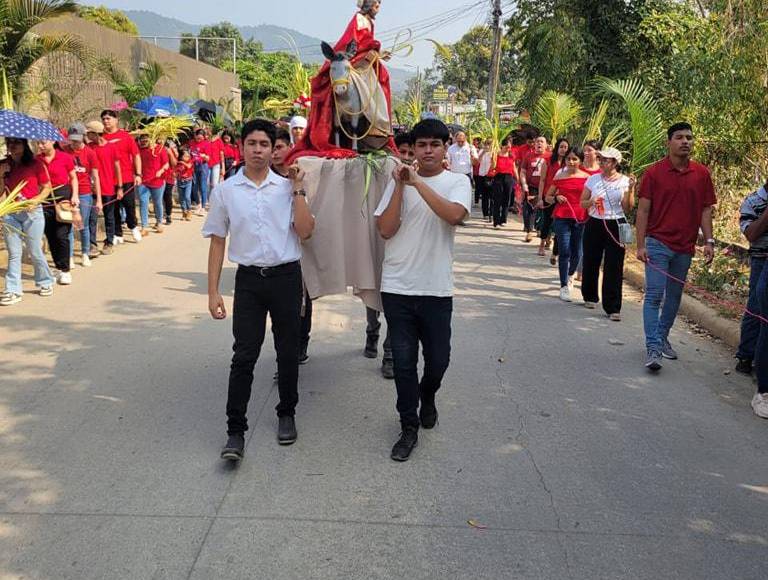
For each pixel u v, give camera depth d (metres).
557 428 5.00
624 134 13.09
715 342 7.11
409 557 3.49
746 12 9.58
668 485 4.25
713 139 10.80
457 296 8.78
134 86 17.70
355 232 5.13
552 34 15.32
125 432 4.83
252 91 39.25
